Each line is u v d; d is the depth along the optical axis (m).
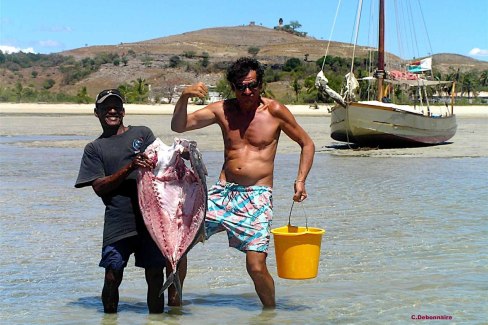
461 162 17.56
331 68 107.19
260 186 5.67
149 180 5.50
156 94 86.12
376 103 23.67
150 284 5.65
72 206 10.27
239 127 5.73
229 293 6.20
